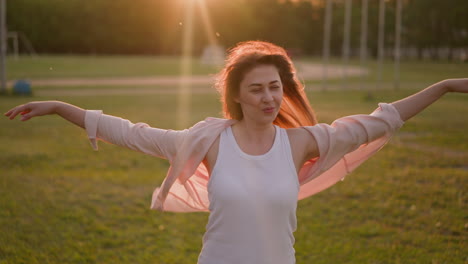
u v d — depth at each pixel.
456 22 63.31
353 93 25.09
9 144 9.97
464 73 42.25
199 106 18.48
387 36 73.38
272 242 2.06
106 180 7.29
